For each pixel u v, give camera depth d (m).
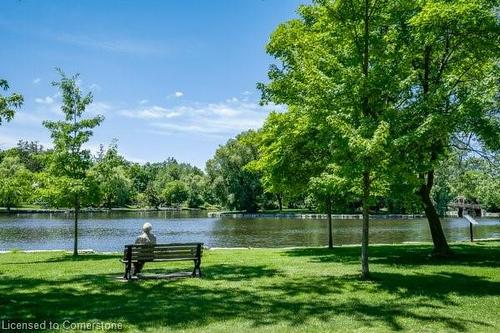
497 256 20.48
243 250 24.59
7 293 11.48
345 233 51.47
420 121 14.06
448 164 27.39
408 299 11.18
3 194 21.25
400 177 14.23
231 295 11.34
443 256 20.27
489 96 14.20
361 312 9.82
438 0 17.81
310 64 14.88
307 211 110.31
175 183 154.62
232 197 101.75
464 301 11.05
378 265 17.48
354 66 14.46
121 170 23.23
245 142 27.78
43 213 107.94
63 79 22.33
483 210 95.81
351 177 13.59
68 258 20.91
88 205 22.97
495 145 18.16
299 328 8.53
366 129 12.84
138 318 8.98
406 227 62.78
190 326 8.51
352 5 14.17
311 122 14.85
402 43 18.64
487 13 17.53
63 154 21.84
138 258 13.42
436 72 20.41
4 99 17.41
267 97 22.73
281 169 23.44
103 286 12.42
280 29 21.70
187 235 50.16
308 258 19.89
